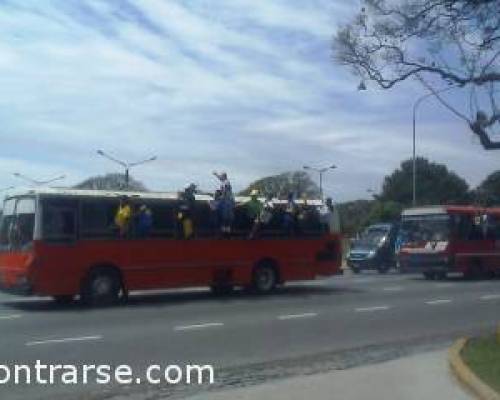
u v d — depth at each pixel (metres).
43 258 21.12
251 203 25.31
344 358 13.69
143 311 20.52
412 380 11.37
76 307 21.53
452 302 23.86
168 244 23.44
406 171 112.56
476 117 14.02
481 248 35.03
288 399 10.18
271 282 25.81
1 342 14.91
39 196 21.25
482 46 13.59
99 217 22.16
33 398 10.41
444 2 13.35
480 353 12.94
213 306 21.89
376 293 26.50
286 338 16.03
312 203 26.95
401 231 36.38
